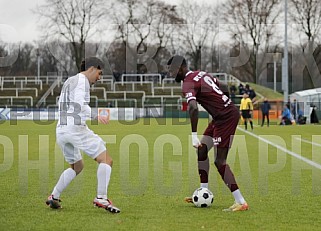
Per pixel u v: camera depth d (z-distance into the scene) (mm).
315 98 77750
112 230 12477
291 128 60438
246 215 14352
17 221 13398
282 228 12797
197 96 15312
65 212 14602
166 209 15195
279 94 90250
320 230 12633
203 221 13531
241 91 77562
